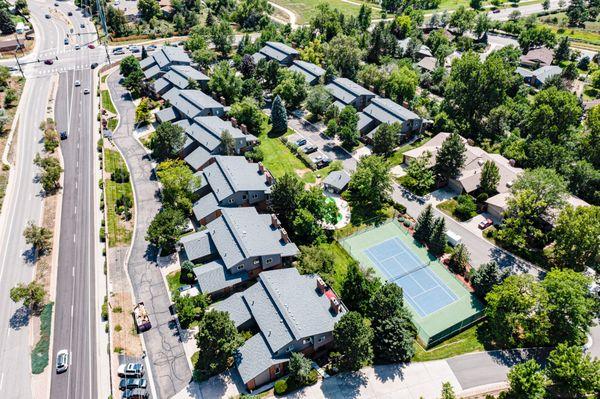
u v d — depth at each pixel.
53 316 79.38
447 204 106.62
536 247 94.50
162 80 150.88
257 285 78.00
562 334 75.25
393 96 148.38
